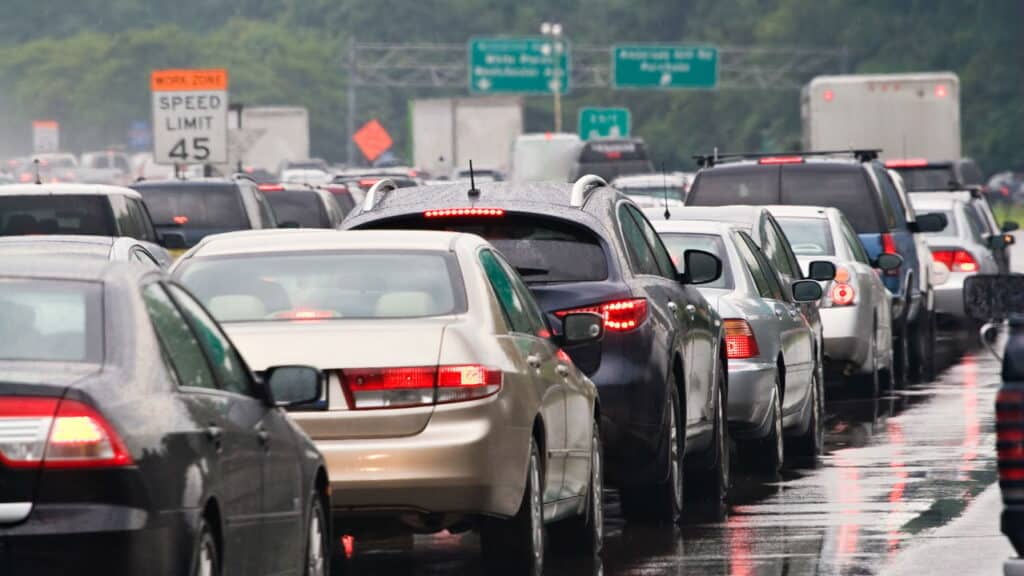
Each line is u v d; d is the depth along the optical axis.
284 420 18.80
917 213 70.00
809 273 42.69
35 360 15.48
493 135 179.00
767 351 33.72
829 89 100.81
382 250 22.55
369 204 27.08
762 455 34.59
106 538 14.69
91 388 14.99
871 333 47.78
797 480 33.56
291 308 21.78
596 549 25.56
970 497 30.70
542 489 22.84
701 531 27.73
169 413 15.62
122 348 15.70
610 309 26.03
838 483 33.00
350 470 20.70
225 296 22.02
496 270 23.27
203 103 84.75
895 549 25.69
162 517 15.05
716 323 31.25
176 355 16.47
